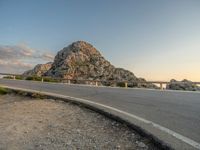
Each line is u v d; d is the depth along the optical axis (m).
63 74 86.75
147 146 5.77
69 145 6.16
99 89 21.14
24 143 6.60
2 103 15.05
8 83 29.41
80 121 8.68
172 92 17.11
